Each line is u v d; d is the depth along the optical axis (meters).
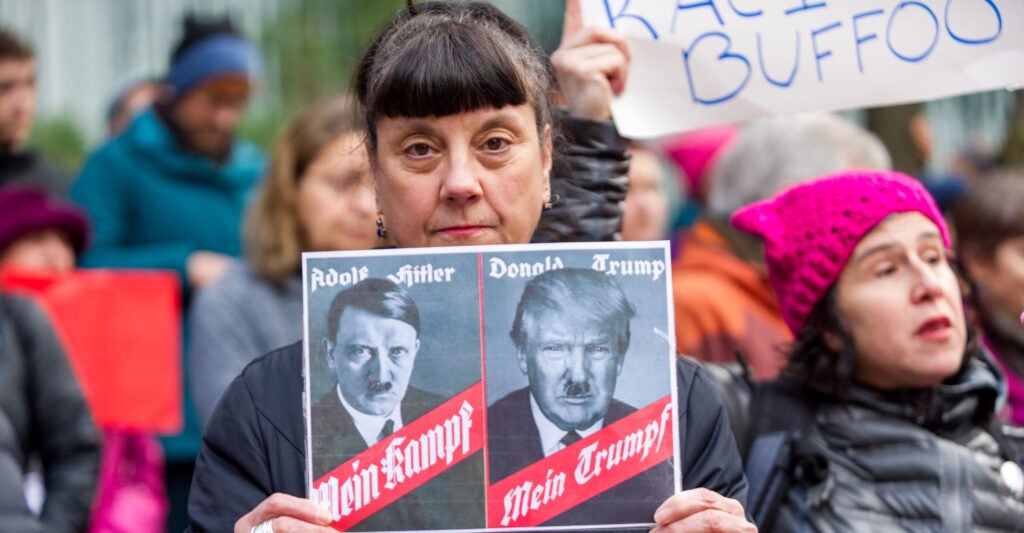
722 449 2.44
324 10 8.63
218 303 4.65
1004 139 7.82
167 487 5.32
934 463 2.96
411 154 2.42
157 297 4.91
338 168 4.62
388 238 2.60
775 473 3.00
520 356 2.29
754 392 3.14
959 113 8.00
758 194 4.28
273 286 4.69
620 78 3.11
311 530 2.19
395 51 2.47
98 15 8.14
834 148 4.30
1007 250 4.38
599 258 2.32
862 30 3.12
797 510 2.97
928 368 2.98
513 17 2.64
